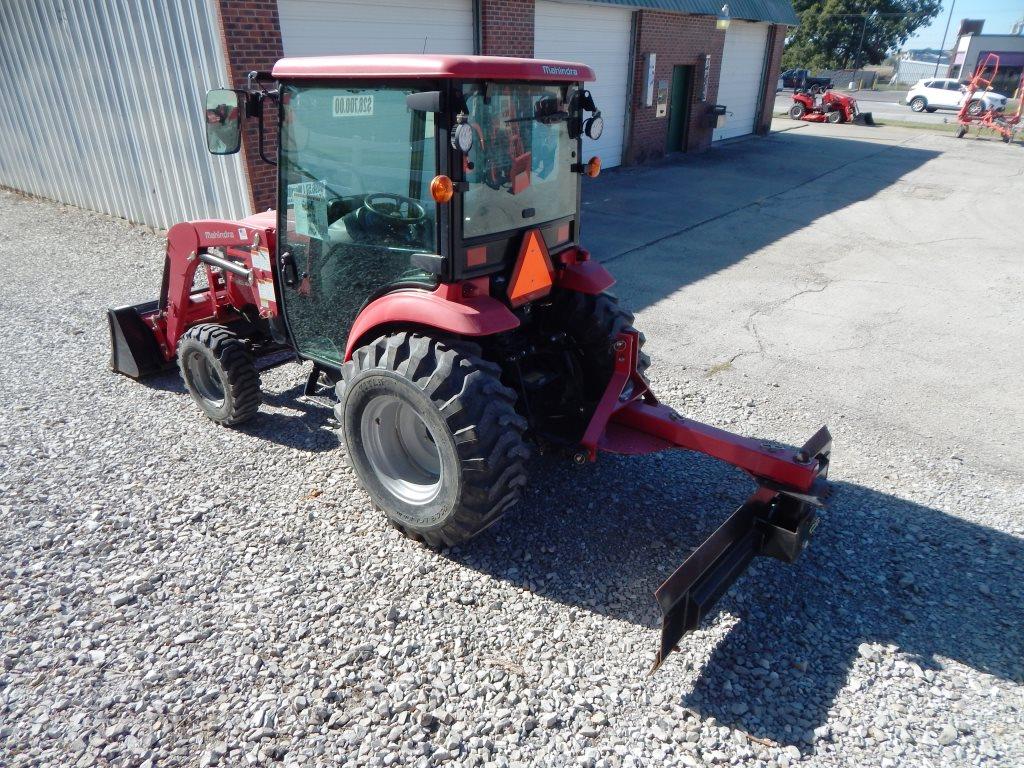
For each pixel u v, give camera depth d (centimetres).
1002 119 2231
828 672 297
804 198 1291
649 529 389
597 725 271
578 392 419
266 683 287
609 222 1098
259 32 776
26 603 328
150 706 276
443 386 319
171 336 529
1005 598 340
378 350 345
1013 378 578
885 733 269
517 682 290
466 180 318
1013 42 3884
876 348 639
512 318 335
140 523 386
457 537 349
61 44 1003
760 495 330
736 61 1878
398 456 374
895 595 342
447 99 296
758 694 286
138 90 916
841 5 5328
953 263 905
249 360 466
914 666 300
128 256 909
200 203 928
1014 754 260
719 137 1939
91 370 583
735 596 339
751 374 585
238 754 257
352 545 371
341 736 264
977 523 397
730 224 1098
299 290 417
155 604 329
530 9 1109
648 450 373
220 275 527
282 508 401
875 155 1792
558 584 346
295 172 382
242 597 334
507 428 324
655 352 628
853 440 486
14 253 930
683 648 308
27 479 425
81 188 1149
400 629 317
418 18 948
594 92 1375
